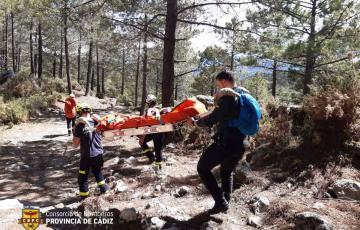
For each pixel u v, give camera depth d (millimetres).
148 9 11523
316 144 5863
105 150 10836
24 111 18672
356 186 4805
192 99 5254
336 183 4934
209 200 5410
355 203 4617
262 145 6754
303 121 6695
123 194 6176
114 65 47406
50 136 14914
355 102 5676
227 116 4117
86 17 11352
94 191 6953
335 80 6117
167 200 5582
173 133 10609
